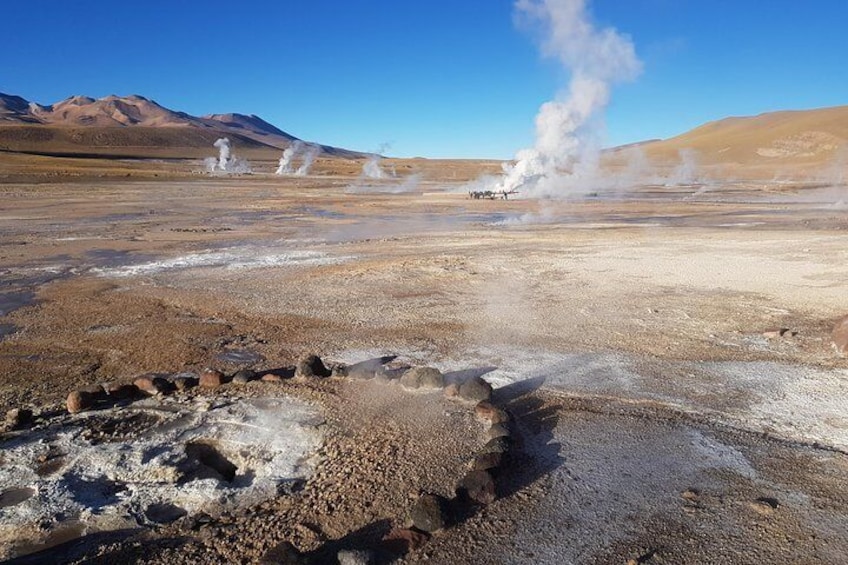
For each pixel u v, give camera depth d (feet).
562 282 39.93
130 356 26.63
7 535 14.28
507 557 13.00
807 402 20.53
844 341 25.30
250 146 595.47
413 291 37.99
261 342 28.27
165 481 16.51
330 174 278.46
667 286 37.99
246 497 15.57
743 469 16.37
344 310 33.58
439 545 13.42
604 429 18.85
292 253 54.49
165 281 42.60
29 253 56.59
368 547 13.37
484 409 19.49
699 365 24.25
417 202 120.57
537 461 16.96
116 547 13.75
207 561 13.20
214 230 74.28
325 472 16.57
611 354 25.71
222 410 20.62
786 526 13.84
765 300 33.81
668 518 14.25
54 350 27.55
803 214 87.10
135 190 151.33
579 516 14.37
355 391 21.89
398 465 16.72
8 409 21.27
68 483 16.39
